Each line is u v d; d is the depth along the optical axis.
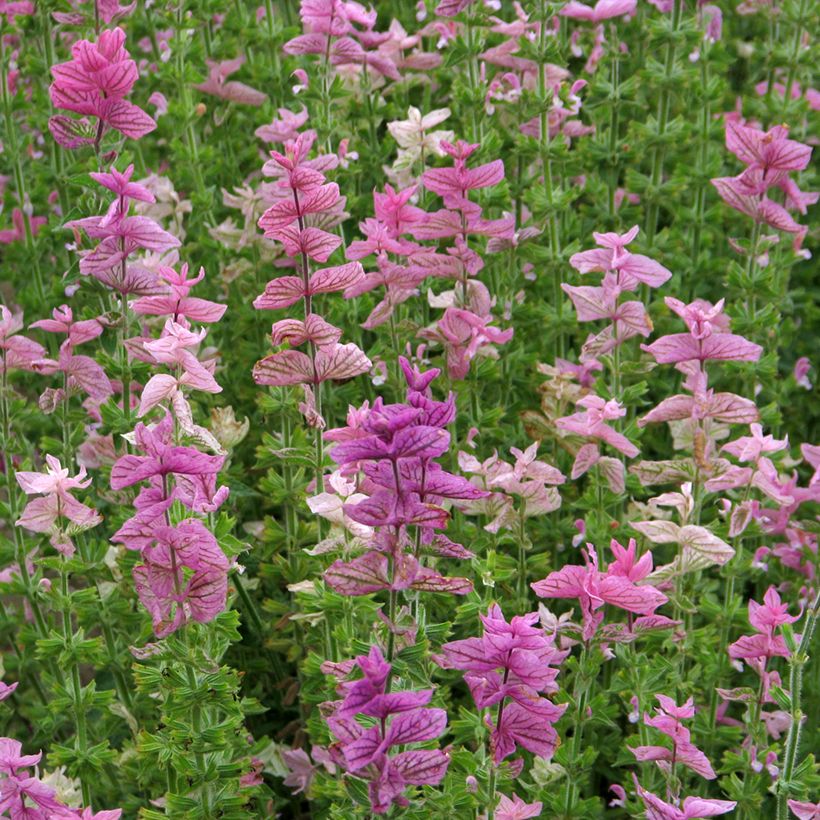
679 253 1.67
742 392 1.67
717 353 1.41
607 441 1.45
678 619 1.43
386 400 1.64
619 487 1.47
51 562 1.42
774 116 1.78
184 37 1.66
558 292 1.61
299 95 1.63
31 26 1.71
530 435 1.54
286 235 1.31
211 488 1.26
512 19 1.90
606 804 1.54
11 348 1.46
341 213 1.49
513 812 1.31
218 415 1.49
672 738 1.33
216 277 1.65
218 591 1.27
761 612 1.38
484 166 1.43
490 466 1.44
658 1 1.68
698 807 1.28
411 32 1.83
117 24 1.67
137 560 1.42
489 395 1.62
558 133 1.67
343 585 1.19
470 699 1.51
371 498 1.18
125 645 1.48
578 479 1.58
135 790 1.50
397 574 1.18
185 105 1.67
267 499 1.58
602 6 1.62
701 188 1.68
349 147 1.67
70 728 1.60
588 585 1.29
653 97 1.81
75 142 1.41
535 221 1.63
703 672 1.46
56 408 1.47
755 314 1.58
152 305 1.33
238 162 1.75
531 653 1.22
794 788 1.34
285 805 1.57
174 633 1.31
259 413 1.59
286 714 1.58
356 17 1.62
